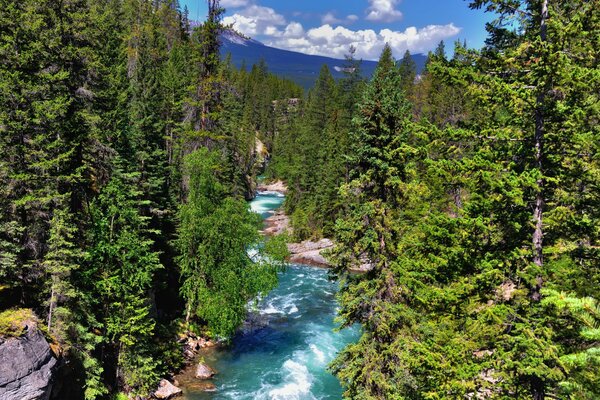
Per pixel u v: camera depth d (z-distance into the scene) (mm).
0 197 19391
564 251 9891
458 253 11234
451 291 10867
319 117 89312
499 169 9945
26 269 20219
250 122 115062
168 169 36656
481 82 10367
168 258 33156
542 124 9875
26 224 20625
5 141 19547
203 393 24031
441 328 13664
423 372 11906
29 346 16719
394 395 15469
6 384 15664
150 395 22750
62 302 19828
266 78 161000
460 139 11070
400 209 18484
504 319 9789
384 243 17547
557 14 9758
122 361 22219
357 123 17984
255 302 30766
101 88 27547
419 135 11273
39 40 21797
